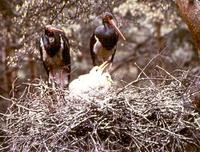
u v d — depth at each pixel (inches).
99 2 671.1
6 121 505.7
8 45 759.1
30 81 653.3
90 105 470.6
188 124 489.4
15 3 718.5
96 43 591.2
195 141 507.2
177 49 895.7
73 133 473.4
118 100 473.1
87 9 669.3
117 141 473.4
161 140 473.1
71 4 662.5
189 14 526.9
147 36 950.4
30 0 661.3
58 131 467.2
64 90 499.8
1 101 613.3
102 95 484.7
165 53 663.1
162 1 716.7
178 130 478.0
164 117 480.7
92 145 468.1
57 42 562.9
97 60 600.1
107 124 468.4
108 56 597.9
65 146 467.2
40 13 664.4
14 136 483.8
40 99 492.7
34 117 481.1
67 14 671.8
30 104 494.3
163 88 501.0
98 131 474.6
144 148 476.1
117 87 529.0
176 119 477.7
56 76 571.2
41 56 577.0
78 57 867.4
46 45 563.5
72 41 725.3
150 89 494.0
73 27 748.6
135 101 481.4
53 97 494.6
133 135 471.2
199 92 504.4
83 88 503.2
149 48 911.0
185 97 490.3
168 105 478.6
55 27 575.5
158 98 482.6
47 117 478.3
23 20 669.3
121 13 738.2
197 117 501.0
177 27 852.6
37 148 476.1
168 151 484.4
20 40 705.6
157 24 874.8
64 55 569.0
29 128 481.7
